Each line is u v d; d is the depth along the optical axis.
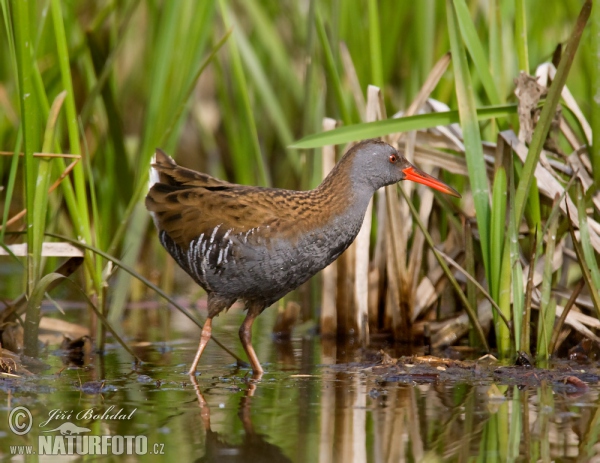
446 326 10.72
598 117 9.57
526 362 9.20
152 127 11.68
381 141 9.93
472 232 10.79
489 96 10.05
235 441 6.73
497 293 9.70
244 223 9.17
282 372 9.27
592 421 7.21
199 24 11.70
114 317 11.69
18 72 8.96
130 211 10.66
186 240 9.45
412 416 7.39
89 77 12.13
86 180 13.11
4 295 12.79
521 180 9.39
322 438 6.79
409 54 13.12
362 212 9.82
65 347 10.49
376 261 11.52
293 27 15.18
